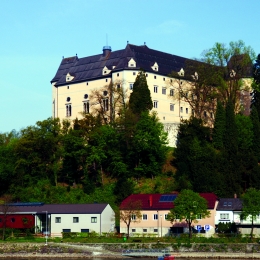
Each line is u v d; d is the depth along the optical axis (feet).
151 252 405.80
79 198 534.78
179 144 559.38
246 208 432.66
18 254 429.38
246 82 620.49
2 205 500.74
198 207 434.30
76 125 589.73
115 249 421.18
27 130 588.50
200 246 409.28
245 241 416.46
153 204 478.18
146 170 552.41
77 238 453.17
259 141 554.46
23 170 572.92
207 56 599.16
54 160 579.89
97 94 626.23
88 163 556.92
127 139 571.69
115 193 534.78
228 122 553.23
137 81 620.08
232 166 517.55
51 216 488.02
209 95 597.52
